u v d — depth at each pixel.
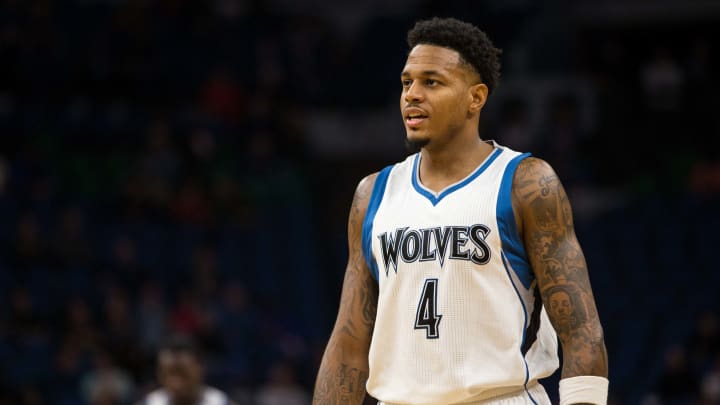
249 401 38.47
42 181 46.50
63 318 40.09
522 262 9.68
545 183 9.69
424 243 9.76
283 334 45.00
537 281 9.70
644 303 44.28
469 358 9.50
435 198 9.91
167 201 48.50
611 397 37.75
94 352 37.81
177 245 46.72
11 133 49.66
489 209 9.66
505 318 9.52
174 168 49.94
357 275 10.59
